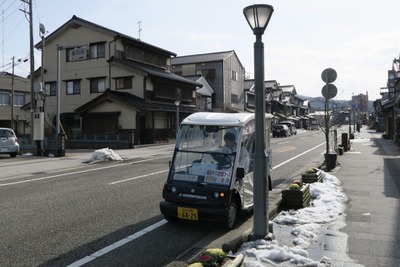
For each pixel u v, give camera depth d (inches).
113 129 1163.9
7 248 198.4
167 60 1498.5
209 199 224.4
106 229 235.1
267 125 311.9
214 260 148.4
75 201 320.8
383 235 207.6
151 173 502.9
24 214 274.1
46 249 197.0
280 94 2696.9
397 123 967.6
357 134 1493.6
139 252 193.5
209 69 1915.6
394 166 509.0
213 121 252.8
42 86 838.5
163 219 259.3
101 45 1263.5
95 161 658.2
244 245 186.9
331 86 438.0
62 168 577.6
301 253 175.9
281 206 277.9
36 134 791.1
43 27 902.4
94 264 176.4
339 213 256.8
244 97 2191.2
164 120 1291.8
